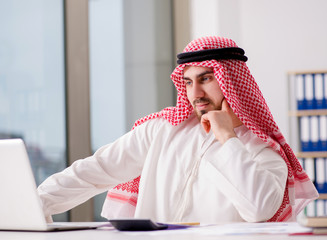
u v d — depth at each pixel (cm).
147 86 484
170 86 504
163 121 218
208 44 208
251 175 177
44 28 412
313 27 585
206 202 197
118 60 459
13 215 144
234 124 208
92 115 439
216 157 187
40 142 407
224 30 563
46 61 412
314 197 218
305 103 525
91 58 441
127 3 469
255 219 173
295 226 134
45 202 189
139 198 207
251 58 589
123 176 213
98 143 442
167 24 507
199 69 203
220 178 181
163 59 500
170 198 203
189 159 204
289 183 205
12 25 398
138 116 474
